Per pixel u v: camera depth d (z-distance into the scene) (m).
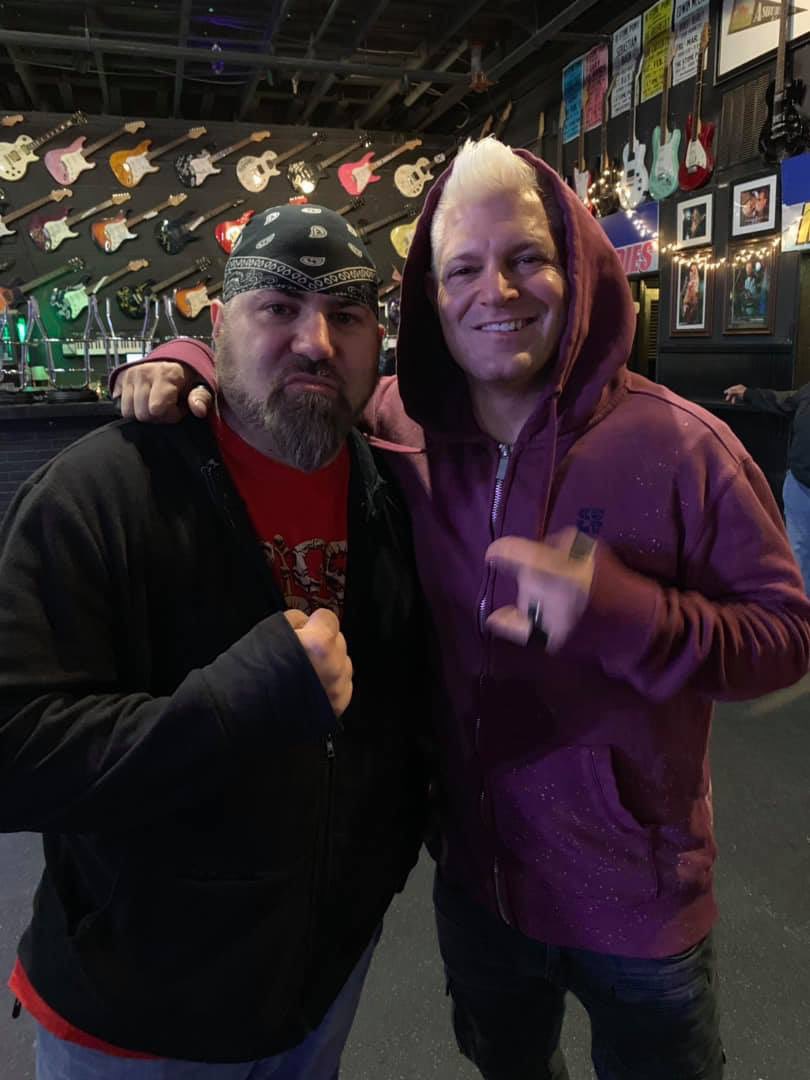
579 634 0.78
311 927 0.85
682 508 0.88
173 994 0.80
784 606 0.85
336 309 0.83
